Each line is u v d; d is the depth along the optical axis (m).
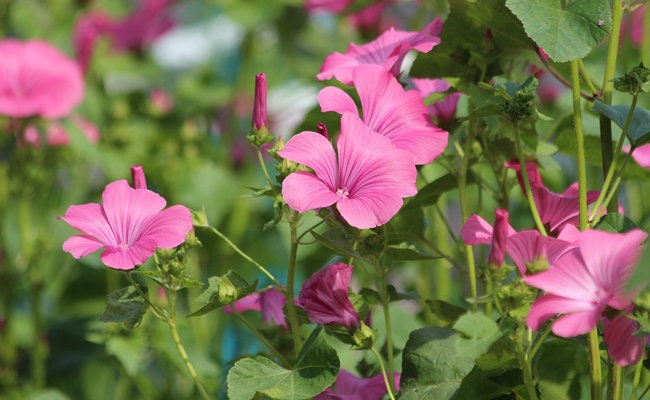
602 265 1.18
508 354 1.25
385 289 1.35
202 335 1.92
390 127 1.32
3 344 1.90
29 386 1.86
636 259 1.17
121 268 1.27
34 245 1.87
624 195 2.00
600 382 1.27
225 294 1.31
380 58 1.39
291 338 1.41
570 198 1.32
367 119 1.32
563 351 1.30
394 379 1.39
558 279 1.19
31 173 1.89
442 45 1.38
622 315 1.19
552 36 1.27
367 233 1.31
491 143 1.41
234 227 2.00
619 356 1.19
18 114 1.83
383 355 1.48
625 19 1.75
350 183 1.27
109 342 1.74
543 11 1.27
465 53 1.39
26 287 1.96
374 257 1.33
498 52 1.38
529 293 1.22
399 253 1.33
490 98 1.32
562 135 1.48
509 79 1.41
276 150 1.32
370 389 1.39
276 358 1.41
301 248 1.71
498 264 1.22
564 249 1.22
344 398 1.36
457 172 1.41
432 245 1.43
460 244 1.46
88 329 1.96
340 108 1.31
